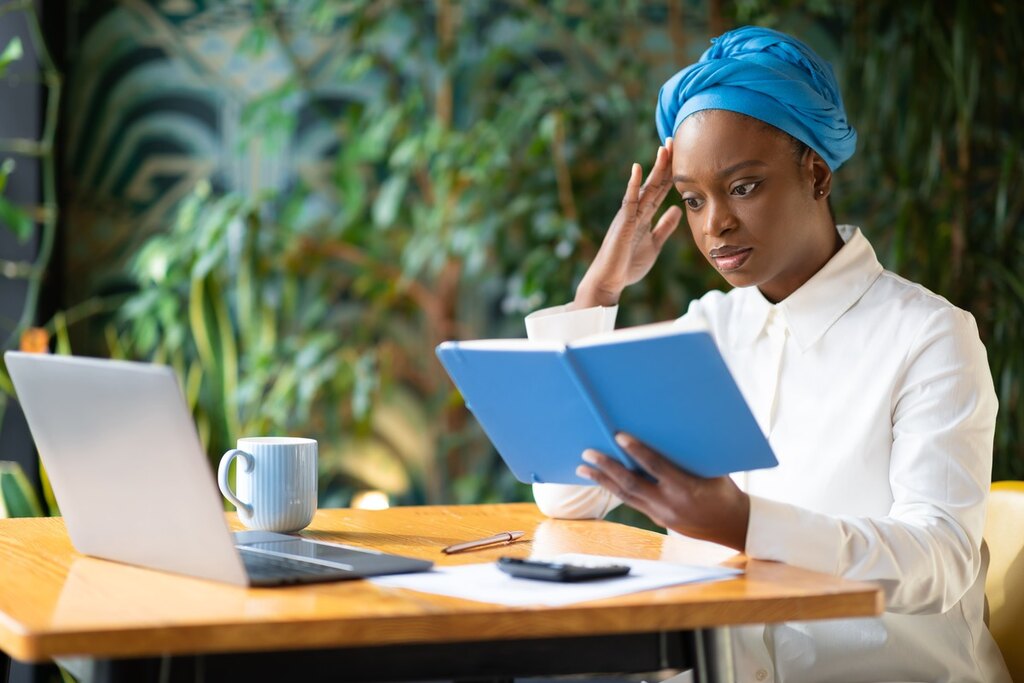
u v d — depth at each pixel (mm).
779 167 1907
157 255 3771
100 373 1424
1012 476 3715
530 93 4027
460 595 1335
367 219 4188
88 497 1536
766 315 2094
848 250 2035
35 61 3812
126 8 4094
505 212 3936
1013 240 3938
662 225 2229
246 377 3994
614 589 1362
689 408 1405
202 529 1389
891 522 1660
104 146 4086
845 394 1972
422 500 4258
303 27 4164
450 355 1621
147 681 1249
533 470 1684
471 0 4211
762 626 1961
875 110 3998
